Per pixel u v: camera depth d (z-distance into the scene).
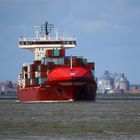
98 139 155.50
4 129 177.12
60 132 170.12
